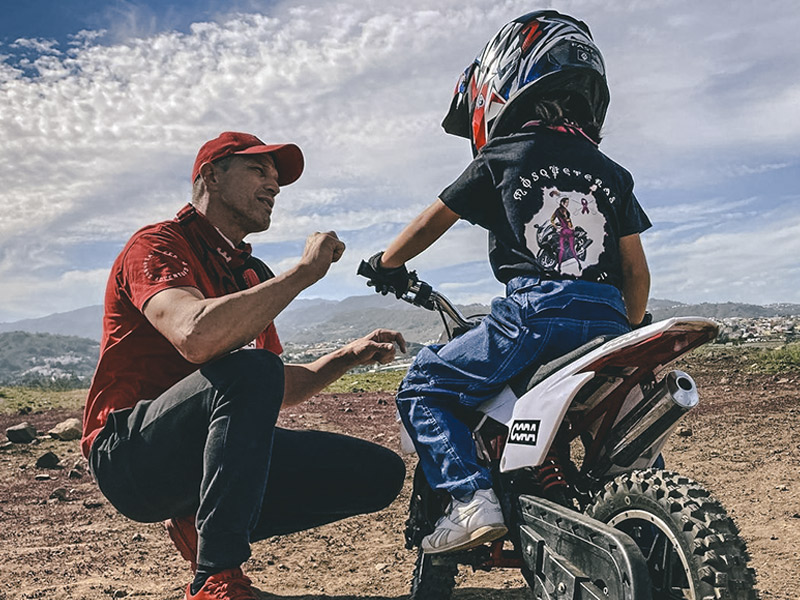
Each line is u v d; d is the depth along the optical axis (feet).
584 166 8.21
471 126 9.34
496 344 7.77
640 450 7.67
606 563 6.16
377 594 11.37
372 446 9.93
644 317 9.29
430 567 9.43
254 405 7.55
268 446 7.63
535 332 7.57
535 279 7.82
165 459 8.07
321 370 10.46
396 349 10.66
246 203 9.33
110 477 8.43
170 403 7.98
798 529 13.24
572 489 7.98
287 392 10.19
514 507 7.51
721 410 26.94
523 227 7.95
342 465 9.60
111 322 8.90
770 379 33.42
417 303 9.38
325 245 8.02
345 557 13.57
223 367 7.73
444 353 8.18
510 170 8.11
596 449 8.08
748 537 13.04
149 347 8.82
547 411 7.13
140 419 8.20
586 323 7.60
